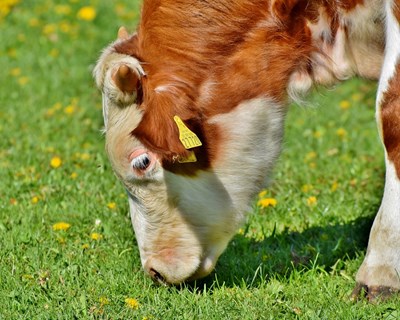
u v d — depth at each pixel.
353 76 13.42
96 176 18.30
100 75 12.37
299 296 12.86
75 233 15.52
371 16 12.66
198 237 12.88
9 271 13.90
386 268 12.41
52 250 14.66
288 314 12.10
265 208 16.58
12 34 30.12
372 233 12.53
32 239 15.18
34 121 22.72
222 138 12.62
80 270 13.98
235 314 12.16
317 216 16.17
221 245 13.12
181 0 12.48
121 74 11.89
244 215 13.11
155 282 13.25
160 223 12.83
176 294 12.88
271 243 15.10
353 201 16.94
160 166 12.48
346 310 12.05
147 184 12.64
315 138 21.23
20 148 20.64
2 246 14.89
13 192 17.56
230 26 12.49
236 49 12.58
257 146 12.84
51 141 21.27
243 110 12.65
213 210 12.80
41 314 12.20
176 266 12.81
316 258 13.87
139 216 12.97
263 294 12.92
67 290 13.14
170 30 12.48
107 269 14.02
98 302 12.70
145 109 12.27
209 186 12.73
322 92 13.55
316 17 12.86
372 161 19.64
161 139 12.13
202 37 12.47
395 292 12.42
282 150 13.27
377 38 12.91
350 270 13.88
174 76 12.41
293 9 12.70
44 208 16.56
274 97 12.85
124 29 13.16
